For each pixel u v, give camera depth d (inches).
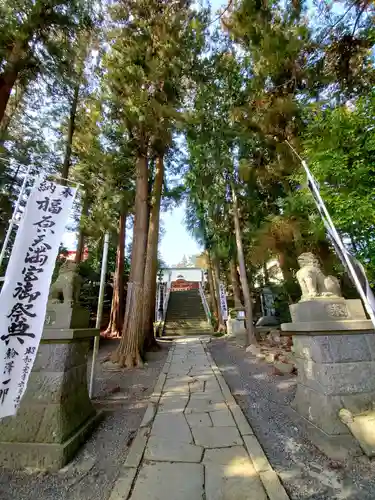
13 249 96.6
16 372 86.4
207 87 290.7
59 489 79.4
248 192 346.3
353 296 223.0
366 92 178.1
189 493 73.5
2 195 279.0
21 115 326.3
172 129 295.6
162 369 227.8
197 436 106.2
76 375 115.7
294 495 73.9
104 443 106.1
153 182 385.7
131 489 75.5
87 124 333.1
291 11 200.2
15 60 208.1
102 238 419.2
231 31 237.5
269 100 240.2
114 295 445.7
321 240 223.5
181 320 582.9
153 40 243.4
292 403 129.9
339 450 89.9
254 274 560.1
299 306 120.5
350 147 156.7
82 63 258.7
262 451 93.2
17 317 90.3
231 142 315.0
